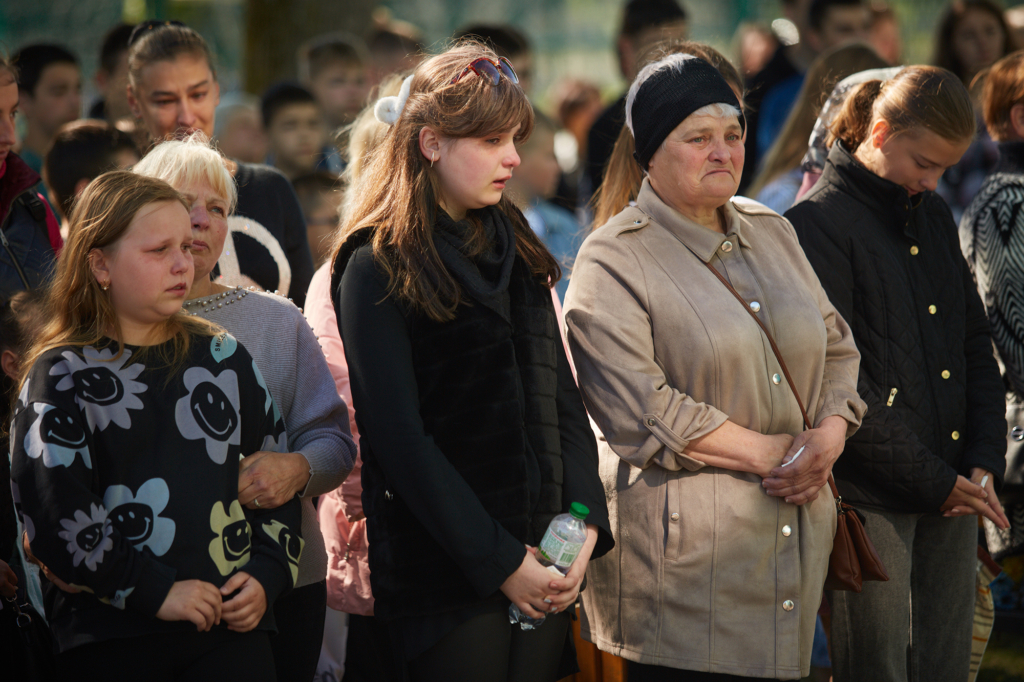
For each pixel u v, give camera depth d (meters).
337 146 11.33
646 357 5.37
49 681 5.33
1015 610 7.81
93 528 4.37
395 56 13.23
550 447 5.01
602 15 22.75
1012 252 7.05
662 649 5.33
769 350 5.40
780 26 13.30
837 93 6.94
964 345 6.72
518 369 5.02
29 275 6.27
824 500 5.54
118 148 7.35
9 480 5.37
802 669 5.41
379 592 4.89
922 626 6.58
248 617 4.67
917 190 6.29
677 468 5.35
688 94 5.39
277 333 5.58
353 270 4.96
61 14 21.53
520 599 4.68
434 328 4.87
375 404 4.76
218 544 4.67
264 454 5.06
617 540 5.54
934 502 5.97
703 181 5.43
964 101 6.00
